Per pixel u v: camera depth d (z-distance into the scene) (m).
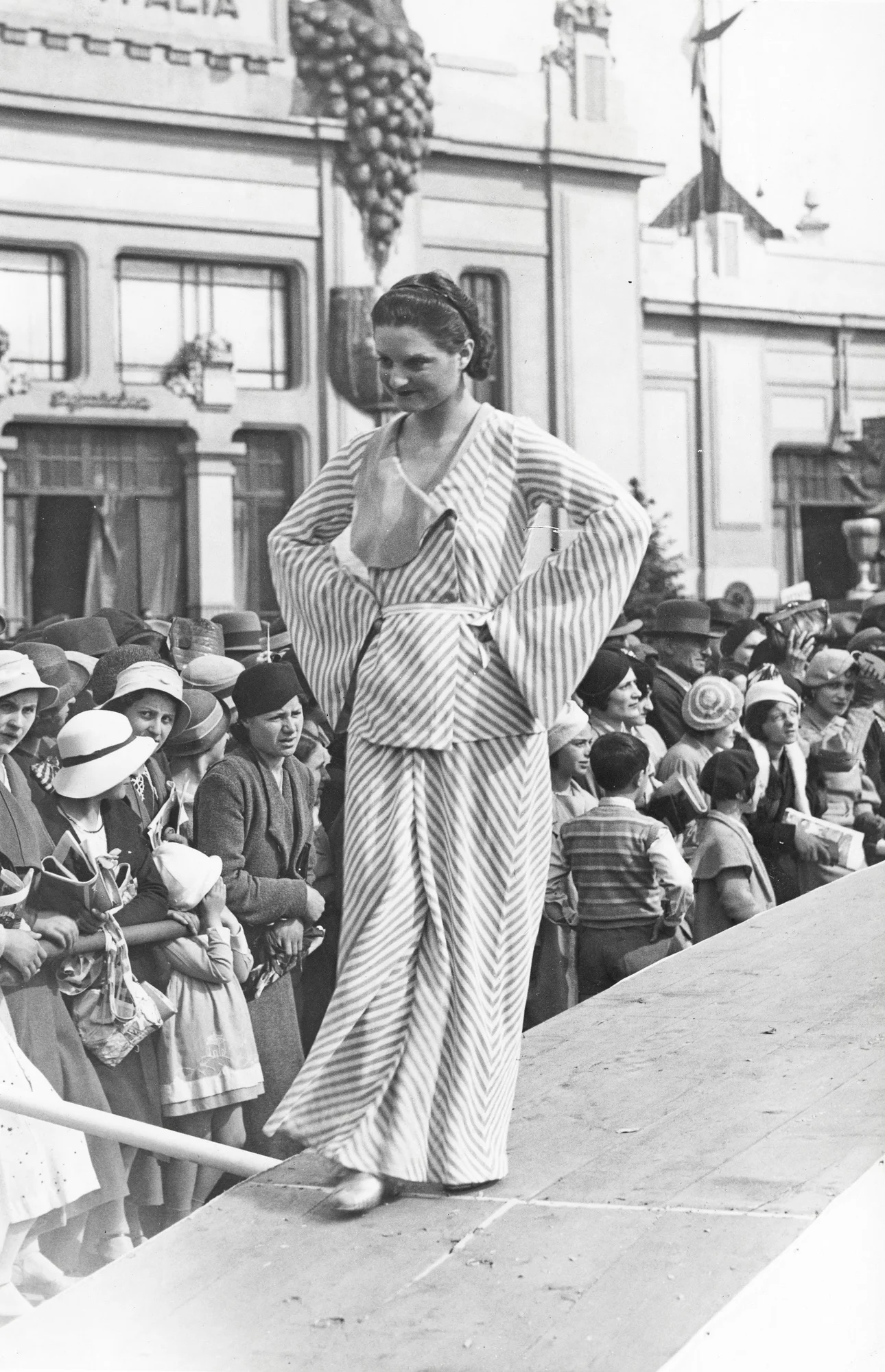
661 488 21.52
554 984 6.00
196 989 4.80
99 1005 4.50
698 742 7.10
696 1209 3.00
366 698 3.17
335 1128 3.07
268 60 19.41
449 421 3.21
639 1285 2.71
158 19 18.80
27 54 18.02
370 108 19.67
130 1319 2.72
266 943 5.11
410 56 19.92
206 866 4.81
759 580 21.98
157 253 19.17
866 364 22.78
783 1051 4.03
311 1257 2.90
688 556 21.67
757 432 21.91
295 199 19.81
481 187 20.73
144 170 18.89
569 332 21.09
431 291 3.12
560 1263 2.81
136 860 4.81
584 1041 4.21
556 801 6.36
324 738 6.24
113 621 7.46
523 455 3.18
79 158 18.48
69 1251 4.51
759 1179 3.13
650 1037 4.22
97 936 4.52
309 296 19.98
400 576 3.17
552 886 6.02
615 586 3.12
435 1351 2.55
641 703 7.00
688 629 8.74
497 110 20.61
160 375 19.28
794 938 5.36
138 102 18.67
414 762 3.13
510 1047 3.18
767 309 22.05
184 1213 4.81
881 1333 3.11
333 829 5.76
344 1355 2.56
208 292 19.67
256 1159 3.72
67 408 18.61
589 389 21.22
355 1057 3.07
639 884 5.90
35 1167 4.22
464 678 3.12
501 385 20.81
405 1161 3.04
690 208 21.70
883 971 4.82
